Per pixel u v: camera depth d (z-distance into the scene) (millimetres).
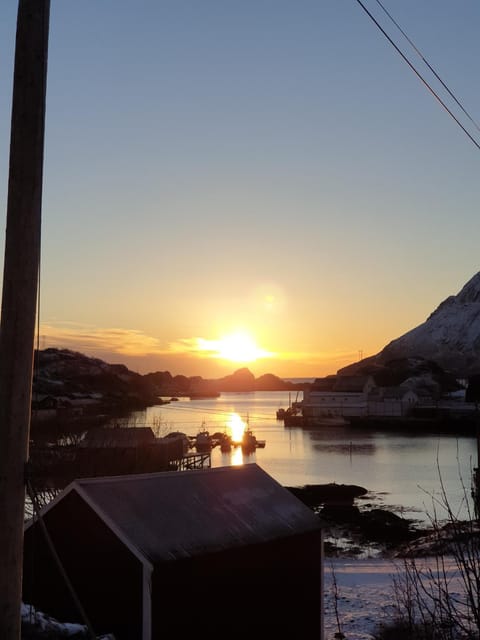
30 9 6633
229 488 17359
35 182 6484
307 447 112562
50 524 15031
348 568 27719
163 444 56875
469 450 102125
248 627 15203
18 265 6355
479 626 7301
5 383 6230
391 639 14336
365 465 86812
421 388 193125
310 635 16750
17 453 6211
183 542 14531
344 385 171625
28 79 6547
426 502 57500
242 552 15258
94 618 14133
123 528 14109
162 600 13594
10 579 6059
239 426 164000
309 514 17656
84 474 37469
